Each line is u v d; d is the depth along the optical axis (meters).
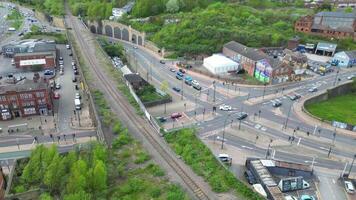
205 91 124.81
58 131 96.38
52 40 173.25
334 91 127.38
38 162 71.69
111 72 127.81
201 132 95.81
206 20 190.88
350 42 172.75
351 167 82.12
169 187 64.00
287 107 112.75
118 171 69.19
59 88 124.25
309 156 86.75
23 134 94.94
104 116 92.44
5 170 78.62
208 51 164.75
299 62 141.88
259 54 139.00
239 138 93.56
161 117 102.69
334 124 101.62
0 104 99.75
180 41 174.75
